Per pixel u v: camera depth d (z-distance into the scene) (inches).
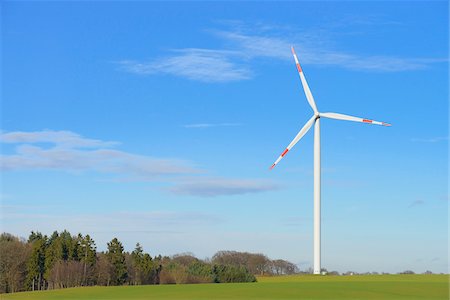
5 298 2906.0
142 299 2620.6
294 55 3686.0
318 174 3688.5
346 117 3590.1
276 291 2837.1
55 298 2829.7
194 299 2573.8
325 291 2827.3
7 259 4985.2
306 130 3639.3
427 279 3590.1
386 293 2758.4
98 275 5206.7
